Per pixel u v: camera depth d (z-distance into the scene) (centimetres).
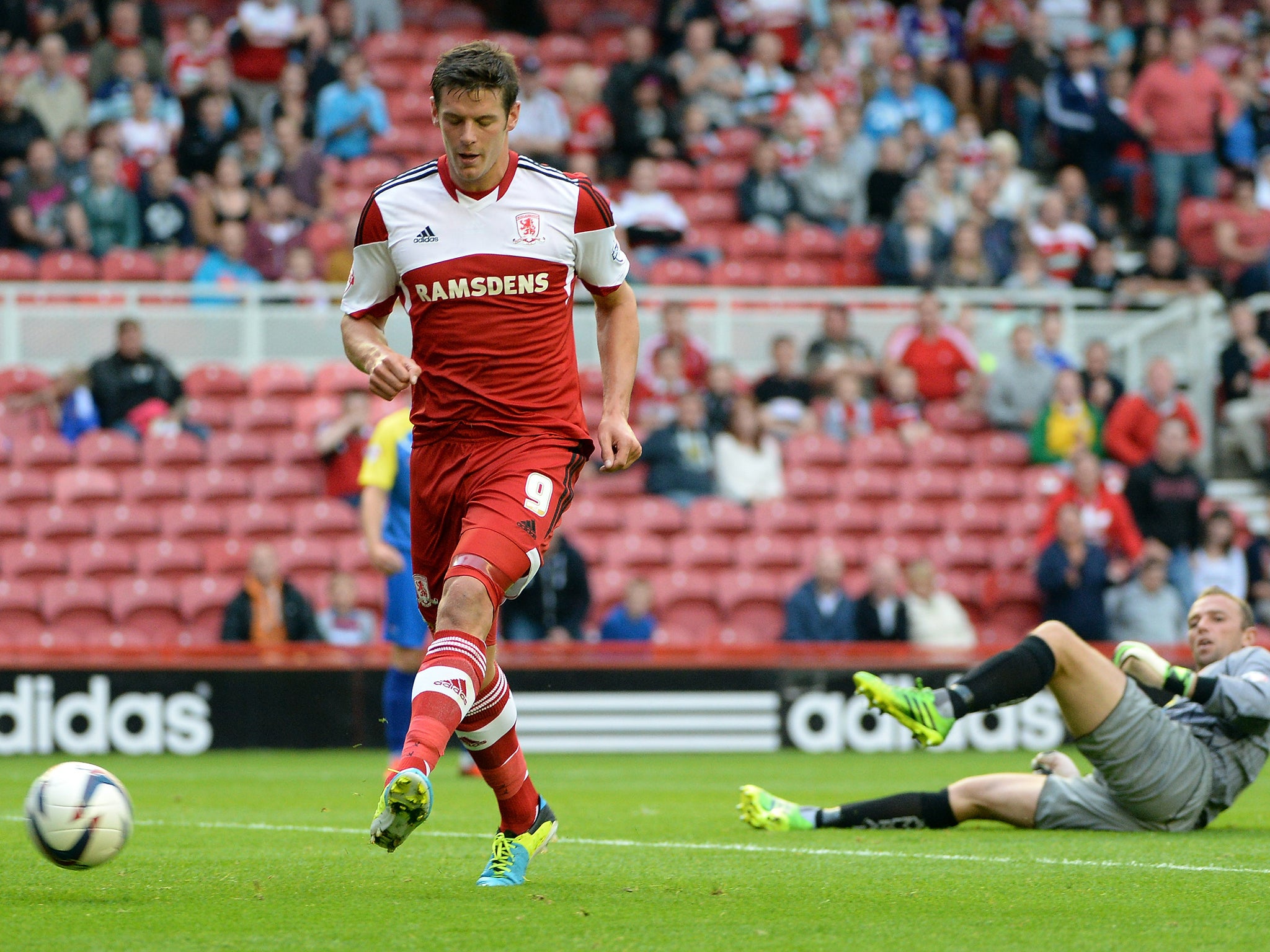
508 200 1611
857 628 5078
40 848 1574
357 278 1662
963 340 6131
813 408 5966
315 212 6366
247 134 6462
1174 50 7175
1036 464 5925
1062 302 6316
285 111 6806
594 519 5494
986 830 2330
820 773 3950
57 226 6231
